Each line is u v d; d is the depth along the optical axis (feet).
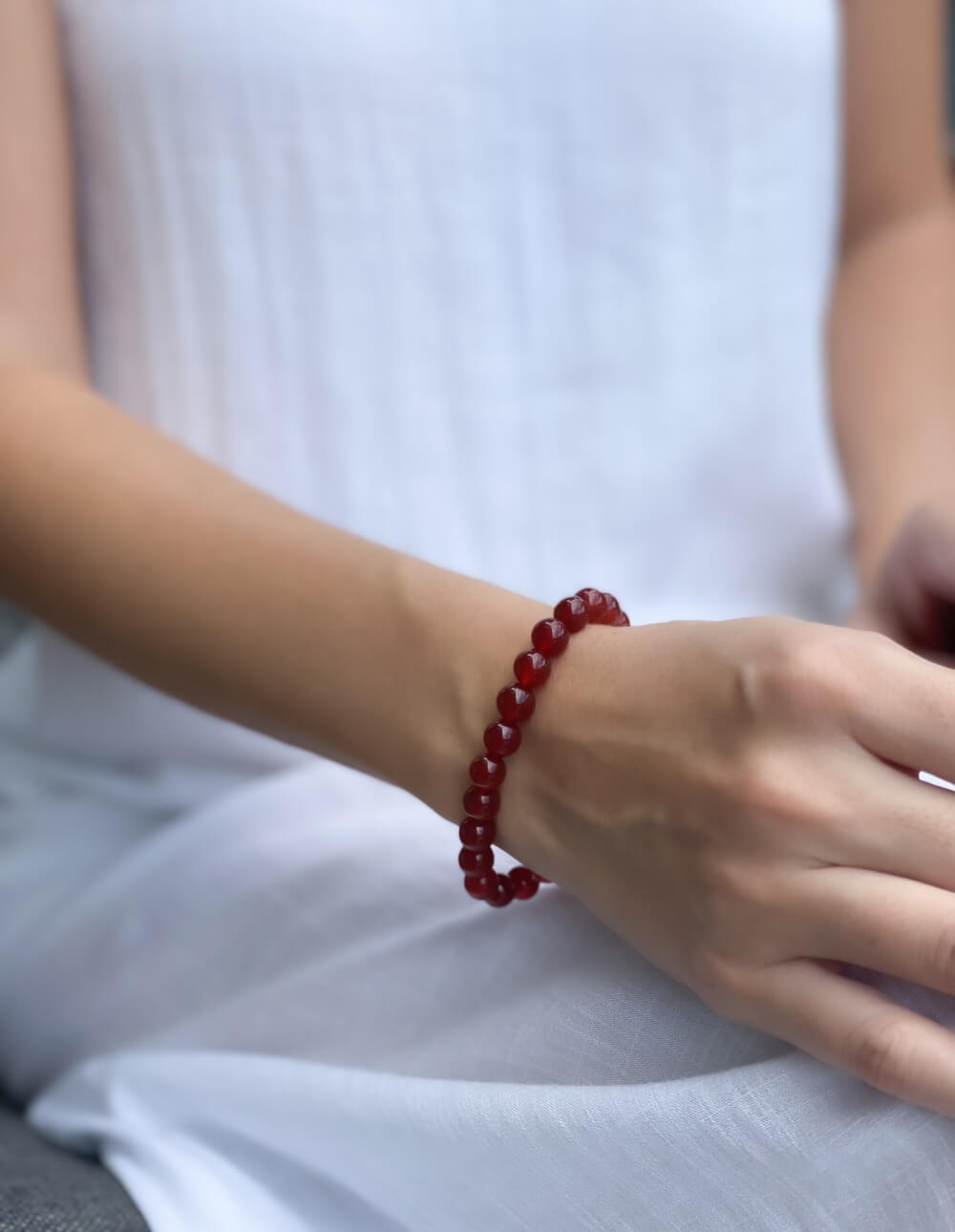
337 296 2.31
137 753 2.32
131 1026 2.13
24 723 2.33
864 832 1.63
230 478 1.98
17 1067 2.23
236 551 1.90
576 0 2.29
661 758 1.70
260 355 2.32
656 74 2.34
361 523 2.37
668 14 2.32
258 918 2.06
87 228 2.33
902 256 2.72
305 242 2.29
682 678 1.71
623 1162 1.73
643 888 1.72
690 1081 1.70
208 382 2.33
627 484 2.44
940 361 2.55
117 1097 2.01
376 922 1.99
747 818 1.66
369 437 2.35
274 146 2.26
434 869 1.98
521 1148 1.76
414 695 1.81
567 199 2.35
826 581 2.56
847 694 1.65
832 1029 1.64
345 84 2.25
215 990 2.08
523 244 2.35
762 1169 1.70
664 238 2.40
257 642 1.86
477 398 2.37
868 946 1.62
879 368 2.56
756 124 2.42
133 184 2.29
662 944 1.72
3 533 1.98
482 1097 1.77
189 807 2.33
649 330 2.42
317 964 1.99
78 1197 1.88
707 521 2.53
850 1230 1.71
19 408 2.02
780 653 1.67
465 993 1.89
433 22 2.26
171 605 1.90
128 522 1.94
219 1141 1.97
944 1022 1.68
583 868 1.75
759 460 2.54
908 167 2.75
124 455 1.98
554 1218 1.78
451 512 2.39
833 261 2.91
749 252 2.47
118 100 2.26
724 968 1.68
